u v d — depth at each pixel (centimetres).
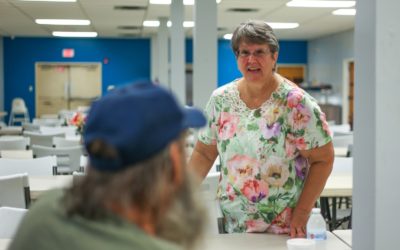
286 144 220
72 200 87
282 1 896
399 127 167
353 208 182
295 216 224
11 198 331
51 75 1599
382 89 167
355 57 178
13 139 625
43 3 926
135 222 86
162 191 86
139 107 83
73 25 1261
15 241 88
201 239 92
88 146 85
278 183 222
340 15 1067
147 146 83
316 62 1555
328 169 223
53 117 1346
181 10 812
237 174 226
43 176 407
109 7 970
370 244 171
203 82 496
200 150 242
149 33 1459
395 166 168
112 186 85
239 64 220
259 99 221
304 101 216
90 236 83
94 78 1612
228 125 227
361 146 176
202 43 496
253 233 230
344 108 1360
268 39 215
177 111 87
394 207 168
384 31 166
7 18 1133
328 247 217
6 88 1579
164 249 83
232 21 1160
